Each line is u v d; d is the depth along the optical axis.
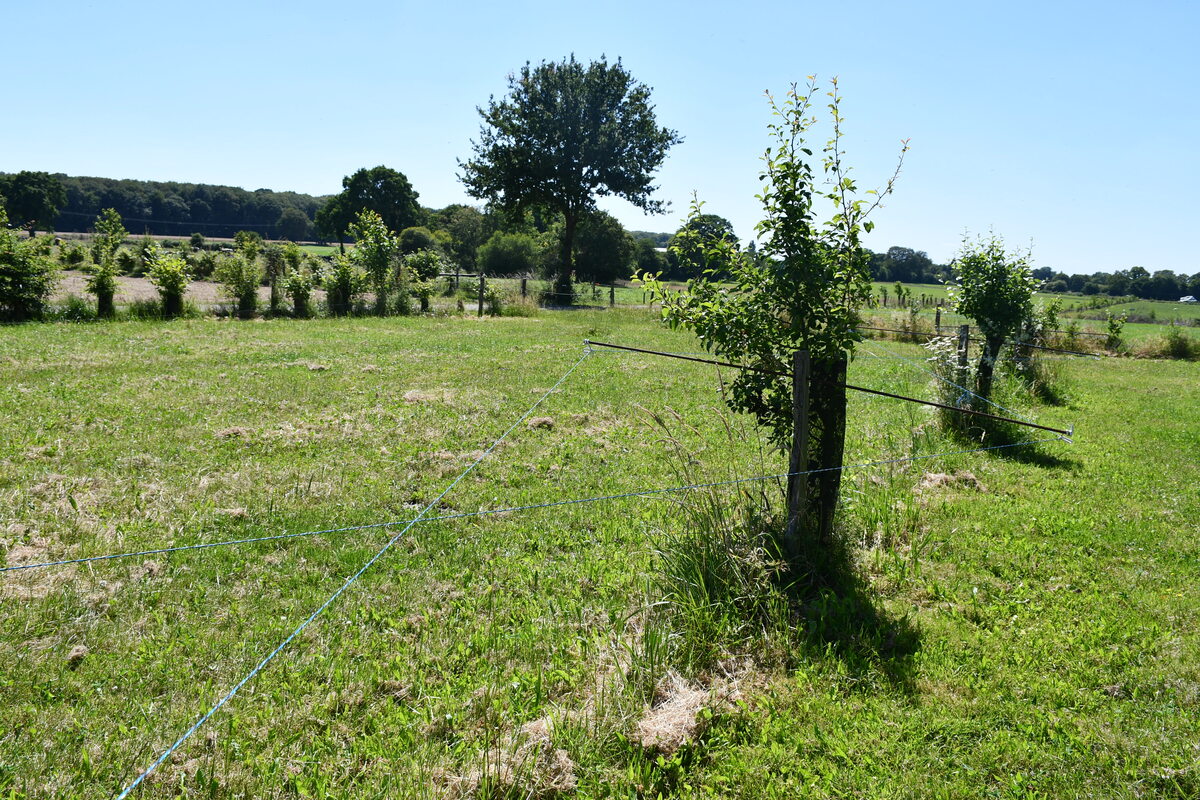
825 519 5.62
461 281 35.12
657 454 8.58
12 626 4.40
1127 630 4.88
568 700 3.97
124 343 15.31
